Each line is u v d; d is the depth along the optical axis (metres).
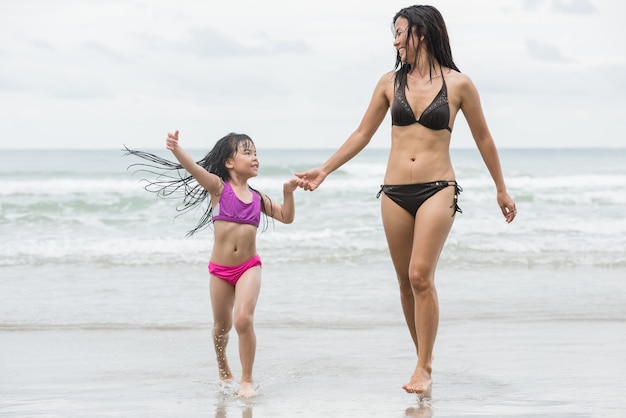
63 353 6.86
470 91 5.55
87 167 30.89
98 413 5.02
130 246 13.62
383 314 8.56
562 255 12.90
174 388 5.71
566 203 20.34
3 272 11.34
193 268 11.77
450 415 4.86
